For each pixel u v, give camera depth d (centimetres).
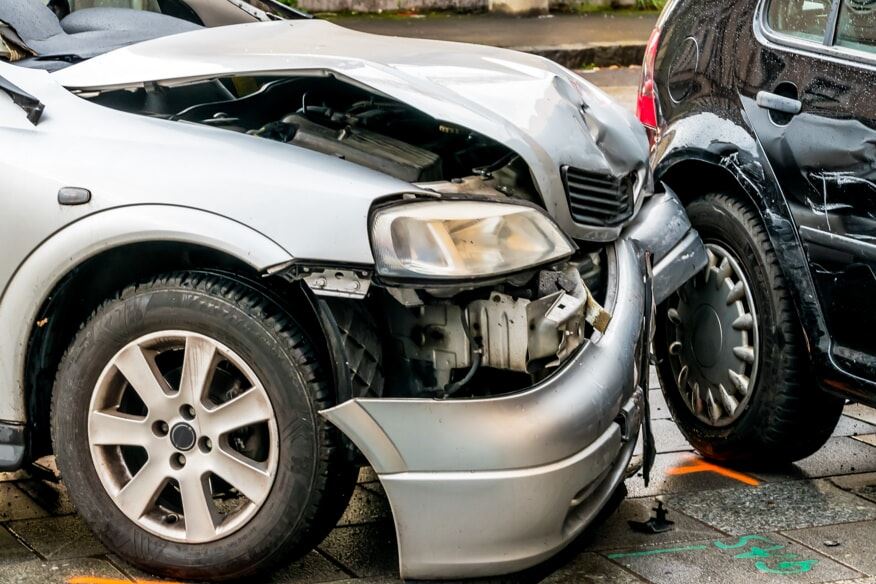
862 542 420
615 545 414
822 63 451
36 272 369
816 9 461
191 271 362
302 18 537
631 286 406
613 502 405
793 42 467
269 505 358
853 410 561
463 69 408
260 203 350
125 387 376
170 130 376
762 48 477
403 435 344
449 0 1545
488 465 344
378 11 1521
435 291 348
